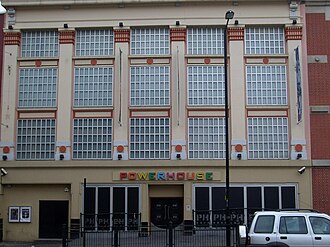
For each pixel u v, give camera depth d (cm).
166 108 3102
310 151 3034
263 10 3161
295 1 3148
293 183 3014
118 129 3091
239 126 3067
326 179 3009
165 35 3195
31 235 3086
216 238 2309
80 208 3039
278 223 1582
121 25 3169
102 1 3175
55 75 3186
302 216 1591
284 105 3086
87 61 3177
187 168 3041
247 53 3145
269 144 3058
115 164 3056
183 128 3073
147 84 3138
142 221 3008
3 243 2955
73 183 3062
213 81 3130
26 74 3198
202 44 3172
